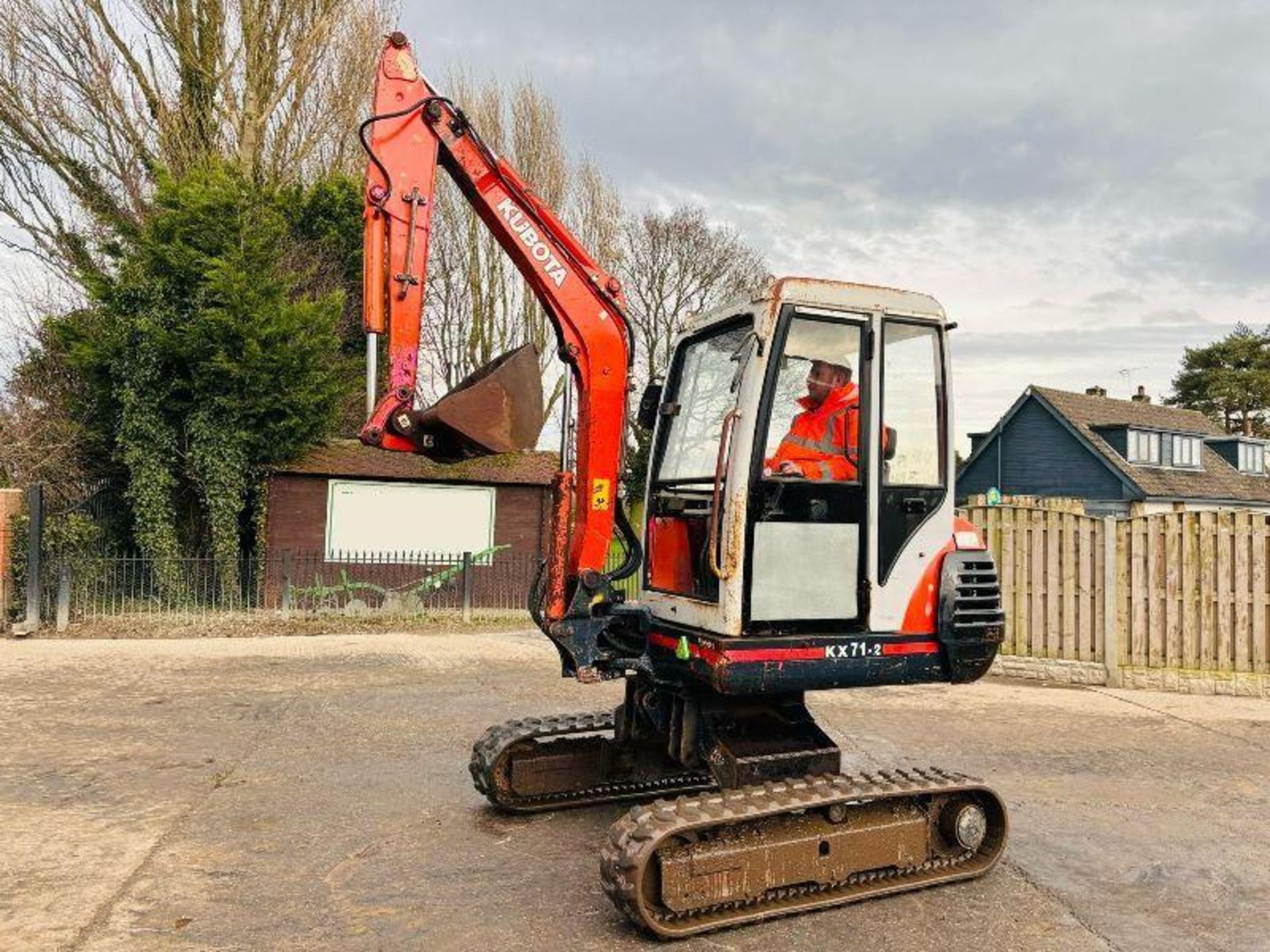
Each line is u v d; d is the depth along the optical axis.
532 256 4.83
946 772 4.80
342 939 3.86
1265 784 6.37
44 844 4.88
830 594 4.63
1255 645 9.53
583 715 5.90
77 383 16.59
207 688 9.05
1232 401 46.09
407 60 4.68
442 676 9.90
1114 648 9.79
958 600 4.80
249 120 19.78
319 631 13.23
